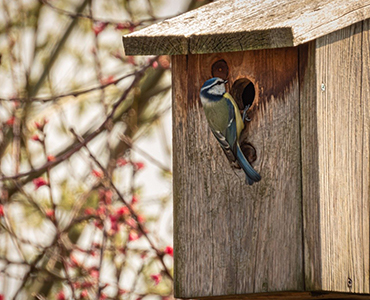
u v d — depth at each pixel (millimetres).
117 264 14227
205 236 8984
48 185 13500
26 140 16109
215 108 8766
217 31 8727
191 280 9023
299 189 8469
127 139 13867
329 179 8406
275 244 8570
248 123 8844
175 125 9266
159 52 9031
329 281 8281
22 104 16281
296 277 8398
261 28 8367
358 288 8477
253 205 8742
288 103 8625
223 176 8961
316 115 8391
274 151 8664
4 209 13938
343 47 8727
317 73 8438
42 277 13828
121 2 16703
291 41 8180
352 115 8664
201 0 16141
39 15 17516
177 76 9281
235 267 8789
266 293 8711
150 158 13719
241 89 9219
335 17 8594
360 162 8617
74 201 15711
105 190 13547
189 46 8867
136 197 13617
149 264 14273
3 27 16891
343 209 8484
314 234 8312
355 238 8516
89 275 13328
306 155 8445
